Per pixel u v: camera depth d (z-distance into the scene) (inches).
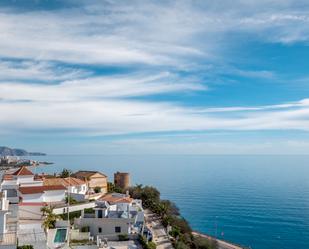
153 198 4977.9
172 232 3794.3
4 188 3521.2
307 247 7022.6
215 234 7810.0
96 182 5029.5
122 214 3137.3
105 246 2596.0
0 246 1782.7
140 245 2770.7
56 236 2458.2
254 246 7042.3
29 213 2783.0
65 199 3543.3
